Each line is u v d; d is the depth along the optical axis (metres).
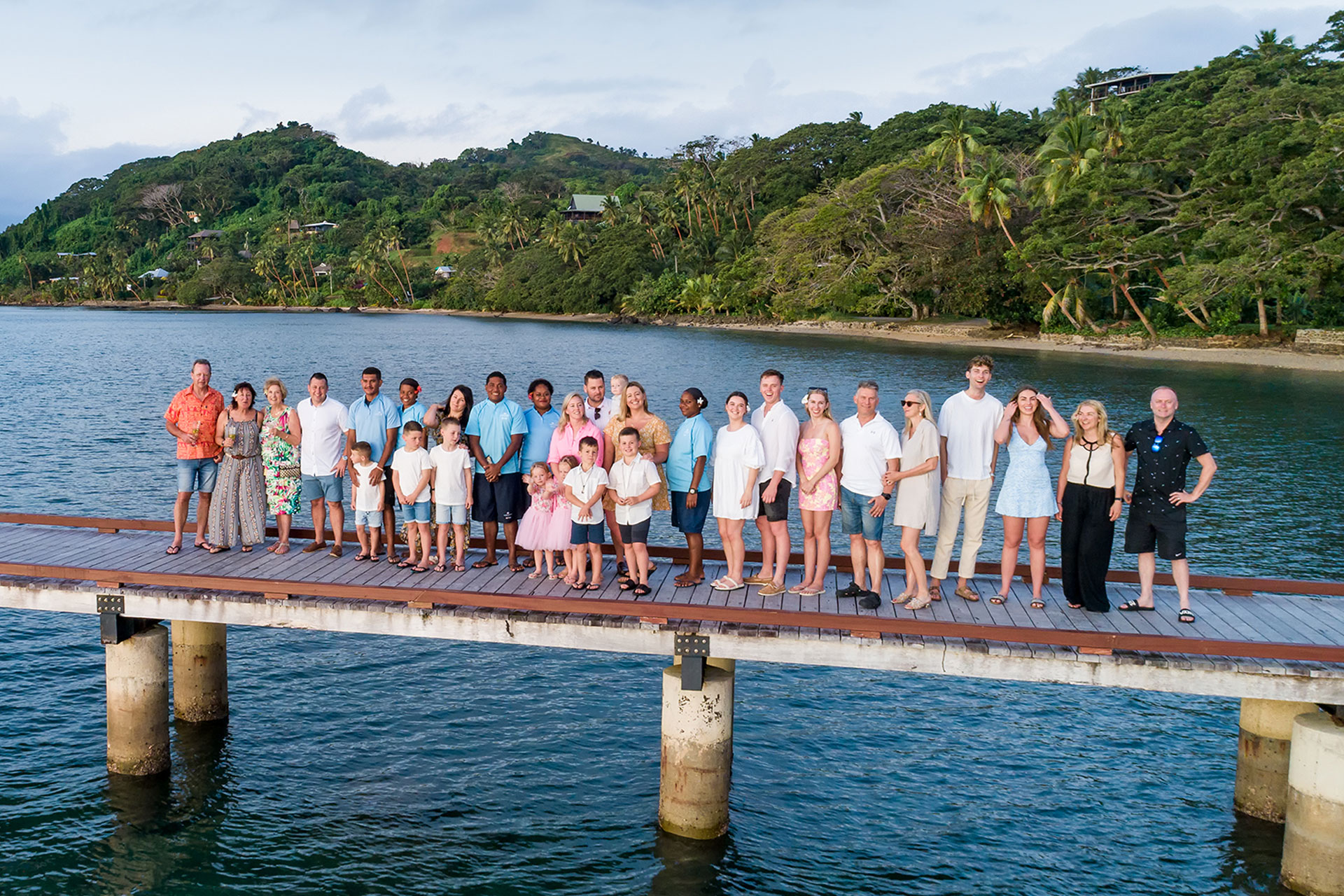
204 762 10.38
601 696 12.34
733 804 9.64
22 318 142.75
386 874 8.42
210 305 181.38
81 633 14.15
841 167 113.38
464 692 12.41
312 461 10.15
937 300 82.31
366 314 153.88
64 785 9.80
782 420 8.88
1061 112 78.81
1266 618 8.54
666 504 9.48
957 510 8.97
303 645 13.96
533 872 8.47
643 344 79.75
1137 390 42.62
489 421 9.67
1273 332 57.28
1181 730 11.45
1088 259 61.22
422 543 9.69
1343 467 26.27
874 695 12.45
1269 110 53.38
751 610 8.16
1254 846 8.86
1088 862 8.71
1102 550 8.52
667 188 129.25
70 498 23.33
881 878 8.44
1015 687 12.73
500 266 152.62
